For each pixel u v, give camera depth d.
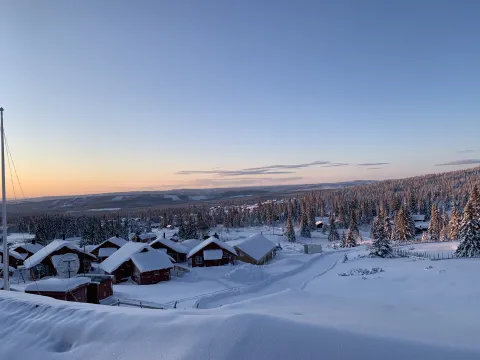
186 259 53.03
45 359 6.49
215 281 37.66
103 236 84.69
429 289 25.17
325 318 7.41
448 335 6.14
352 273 36.59
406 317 8.39
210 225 147.75
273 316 6.47
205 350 5.71
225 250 48.41
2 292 10.64
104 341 6.72
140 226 147.75
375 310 9.44
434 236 76.00
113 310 8.00
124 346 6.42
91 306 8.62
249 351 5.51
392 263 41.06
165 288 34.06
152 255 39.50
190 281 38.22
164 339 6.35
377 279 31.38
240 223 148.38
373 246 48.28
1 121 19.56
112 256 43.19
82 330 7.22
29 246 55.38
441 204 132.00
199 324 6.50
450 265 34.53
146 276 37.09
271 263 51.72
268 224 144.25
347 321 7.12
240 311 8.02
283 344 5.54
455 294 22.56
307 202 150.38
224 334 5.99
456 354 5.05
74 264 29.70
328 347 5.38
